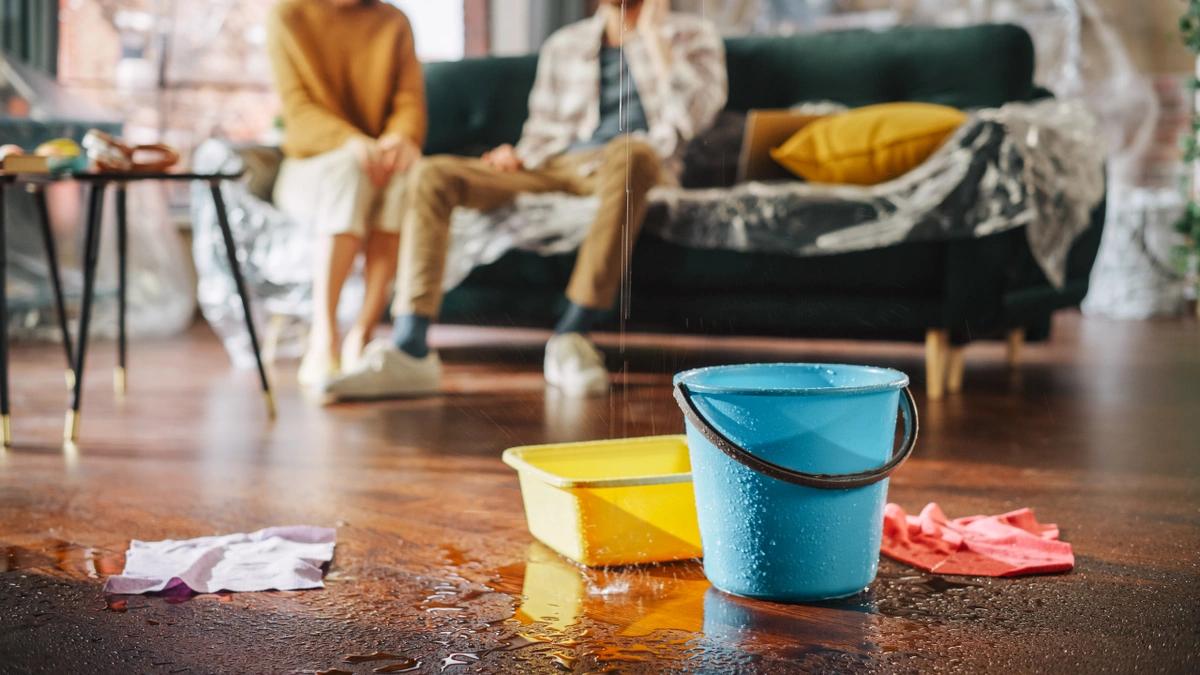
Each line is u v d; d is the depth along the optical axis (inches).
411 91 120.6
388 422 92.0
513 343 147.4
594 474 59.6
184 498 67.2
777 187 112.4
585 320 108.4
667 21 129.5
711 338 148.6
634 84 128.8
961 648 41.7
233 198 120.1
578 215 118.6
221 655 41.8
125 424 92.0
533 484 55.4
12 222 141.7
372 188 111.3
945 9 190.7
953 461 75.6
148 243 155.8
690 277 118.3
